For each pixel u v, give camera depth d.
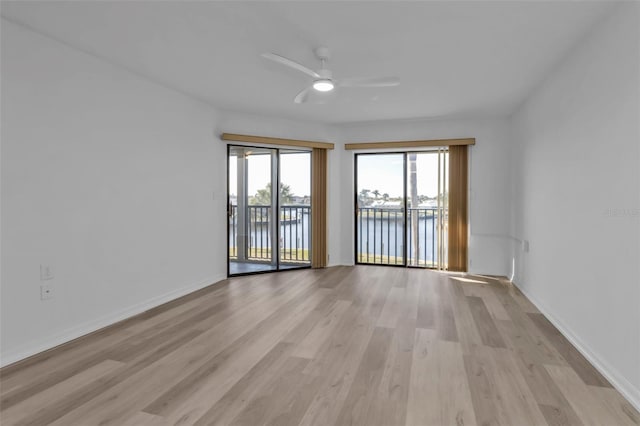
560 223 3.06
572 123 2.83
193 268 4.32
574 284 2.75
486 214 5.13
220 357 2.52
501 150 5.05
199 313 3.49
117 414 1.85
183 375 2.26
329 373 2.29
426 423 1.78
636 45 1.96
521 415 1.84
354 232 5.92
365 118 5.21
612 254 2.21
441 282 4.70
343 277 5.01
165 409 1.90
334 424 1.77
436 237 5.61
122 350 2.64
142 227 3.57
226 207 4.93
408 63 3.16
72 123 2.88
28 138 2.57
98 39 2.74
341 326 3.12
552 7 2.23
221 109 4.79
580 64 2.70
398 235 5.82
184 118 4.14
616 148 2.17
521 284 4.33
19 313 2.51
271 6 2.26
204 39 2.74
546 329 3.04
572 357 2.51
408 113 4.89
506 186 5.03
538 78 3.50
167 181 3.90
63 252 2.81
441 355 2.54
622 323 2.09
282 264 5.56
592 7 2.21
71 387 2.12
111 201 3.23
